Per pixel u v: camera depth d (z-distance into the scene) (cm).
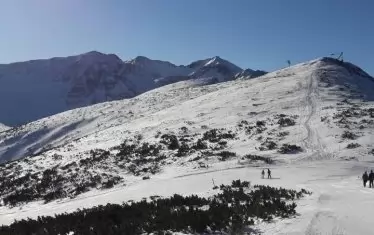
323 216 1552
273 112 7688
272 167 4550
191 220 1380
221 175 4153
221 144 5984
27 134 15038
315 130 6112
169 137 6844
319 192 2439
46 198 4500
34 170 6025
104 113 14712
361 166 4384
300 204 1895
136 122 9750
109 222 1441
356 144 5238
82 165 5725
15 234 1479
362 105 7656
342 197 2156
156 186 3778
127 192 3666
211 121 7806
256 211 1614
